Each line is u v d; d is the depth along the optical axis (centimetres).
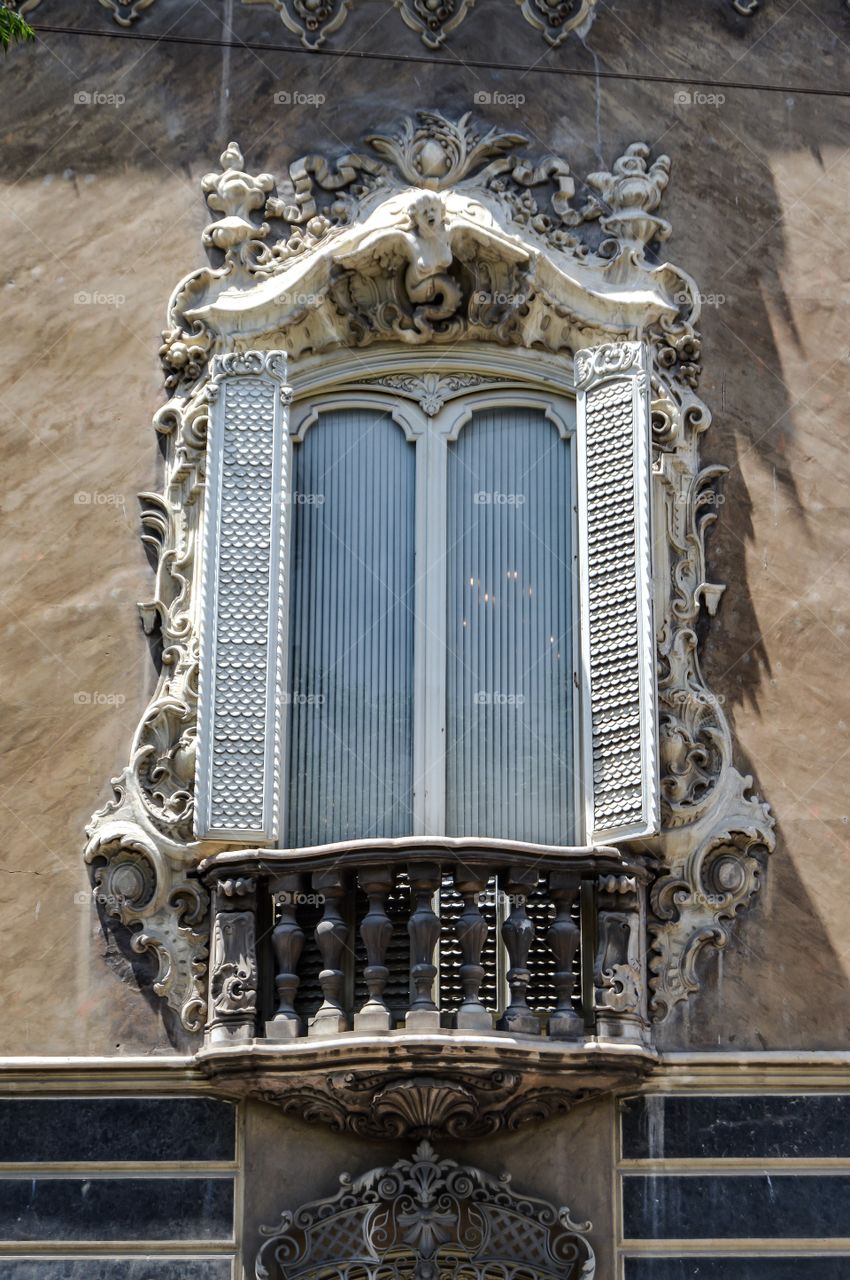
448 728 2369
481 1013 2158
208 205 2517
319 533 2433
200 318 2458
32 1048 2250
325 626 2406
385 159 2531
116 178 2527
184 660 2353
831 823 2336
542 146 2542
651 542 2347
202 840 2262
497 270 2442
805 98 2592
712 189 2545
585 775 2314
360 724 2375
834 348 2498
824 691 2380
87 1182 2211
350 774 2361
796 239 2536
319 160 2522
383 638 2400
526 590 2416
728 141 2566
